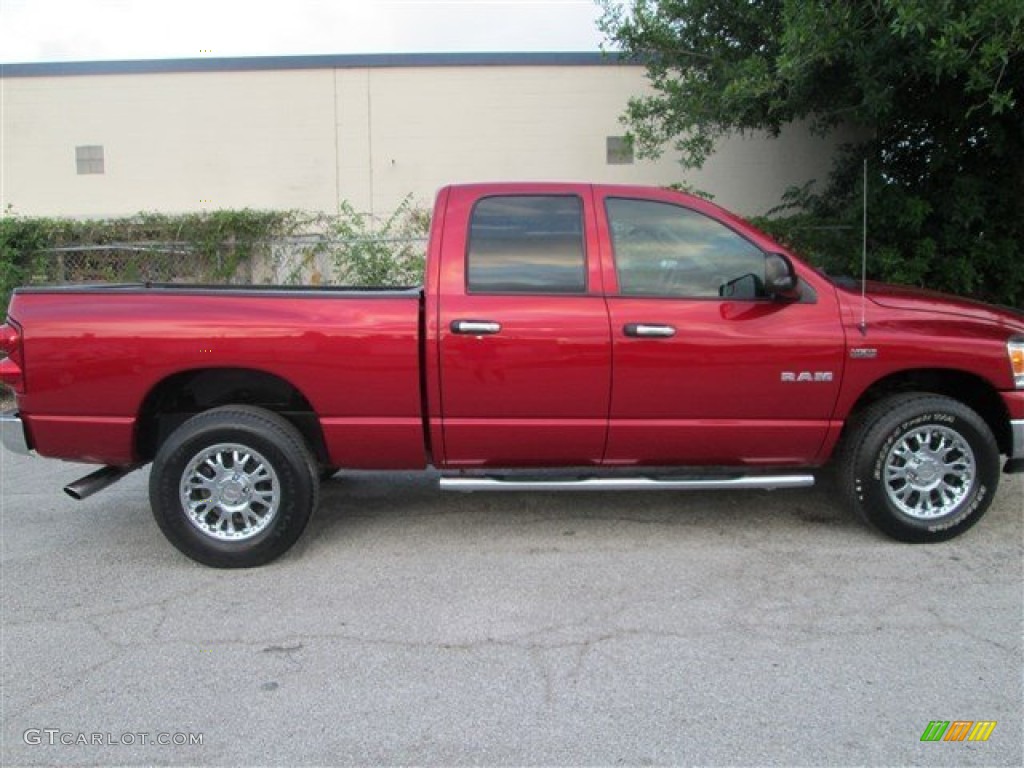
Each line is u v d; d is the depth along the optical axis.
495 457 4.43
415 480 5.93
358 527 4.95
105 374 4.18
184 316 4.20
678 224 4.35
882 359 4.27
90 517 5.28
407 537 4.77
